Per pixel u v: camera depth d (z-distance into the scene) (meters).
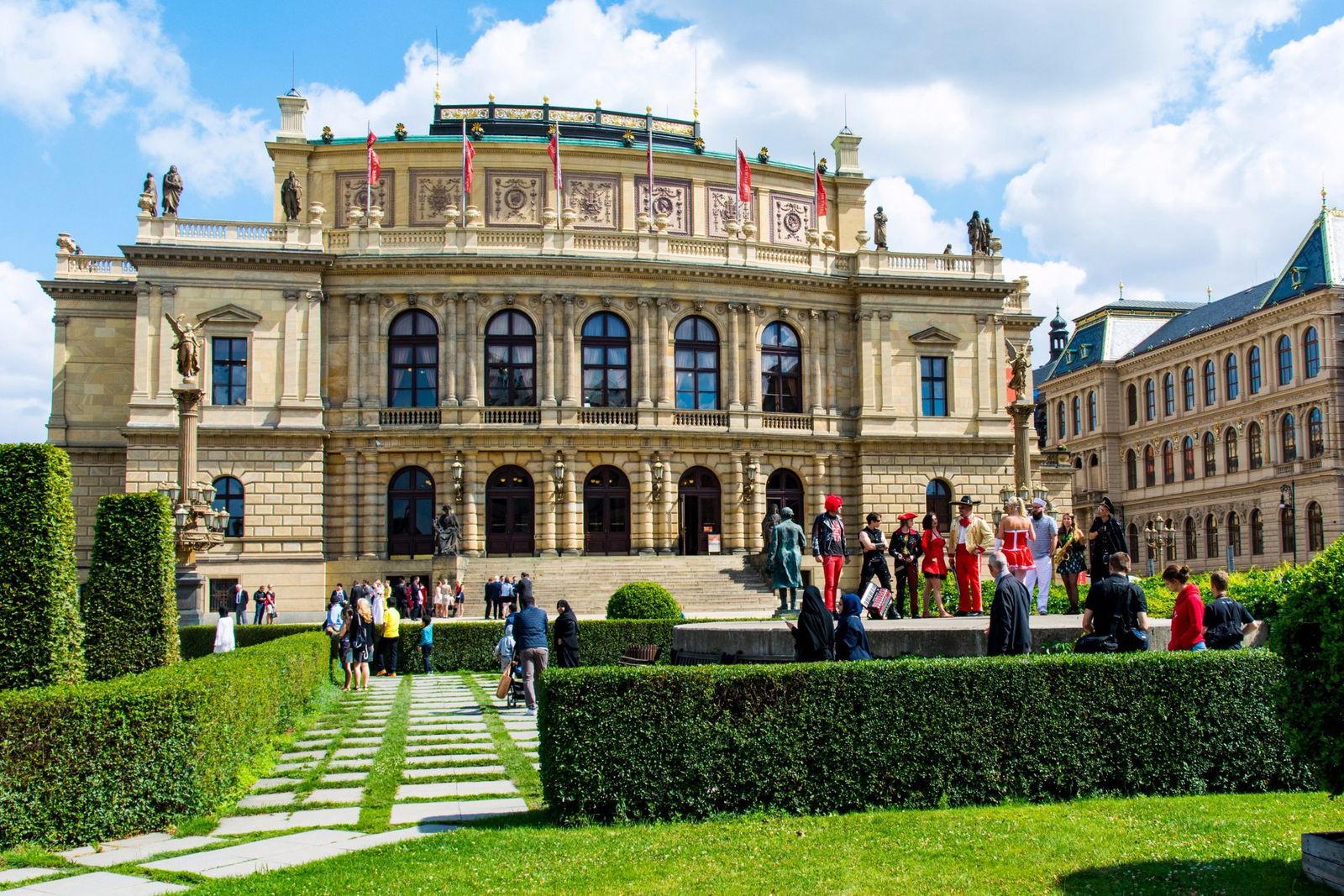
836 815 16.61
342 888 13.07
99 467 74.50
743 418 74.00
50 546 22.17
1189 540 113.94
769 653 24.97
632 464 72.00
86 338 75.38
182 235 69.56
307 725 29.48
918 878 12.98
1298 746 13.59
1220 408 108.19
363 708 33.62
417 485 70.81
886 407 76.81
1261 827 14.88
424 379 71.56
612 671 17.06
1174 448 116.31
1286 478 97.56
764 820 16.34
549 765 16.89
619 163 80.38
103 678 30.75
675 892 12.71
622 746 16.80
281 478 68.44
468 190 73.62
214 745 18.69
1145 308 133.38
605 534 71.69
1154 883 12.53
